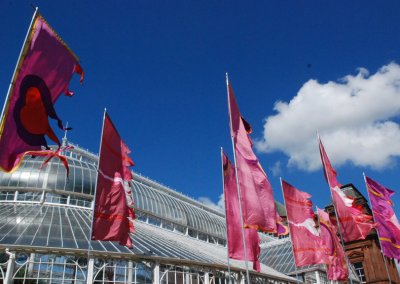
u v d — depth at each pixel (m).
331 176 33.12
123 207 20.56
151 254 31.27
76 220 35.41
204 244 54.56
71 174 43.12
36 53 15.07
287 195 28.80
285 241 73.88
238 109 24.16
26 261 27.00
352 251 69.69
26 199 40.38
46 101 15.15
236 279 37.41
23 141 14.26
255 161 23.08
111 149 21.45
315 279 57.03
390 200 39.09
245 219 21.38
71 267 28.02
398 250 36.81
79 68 16.69
